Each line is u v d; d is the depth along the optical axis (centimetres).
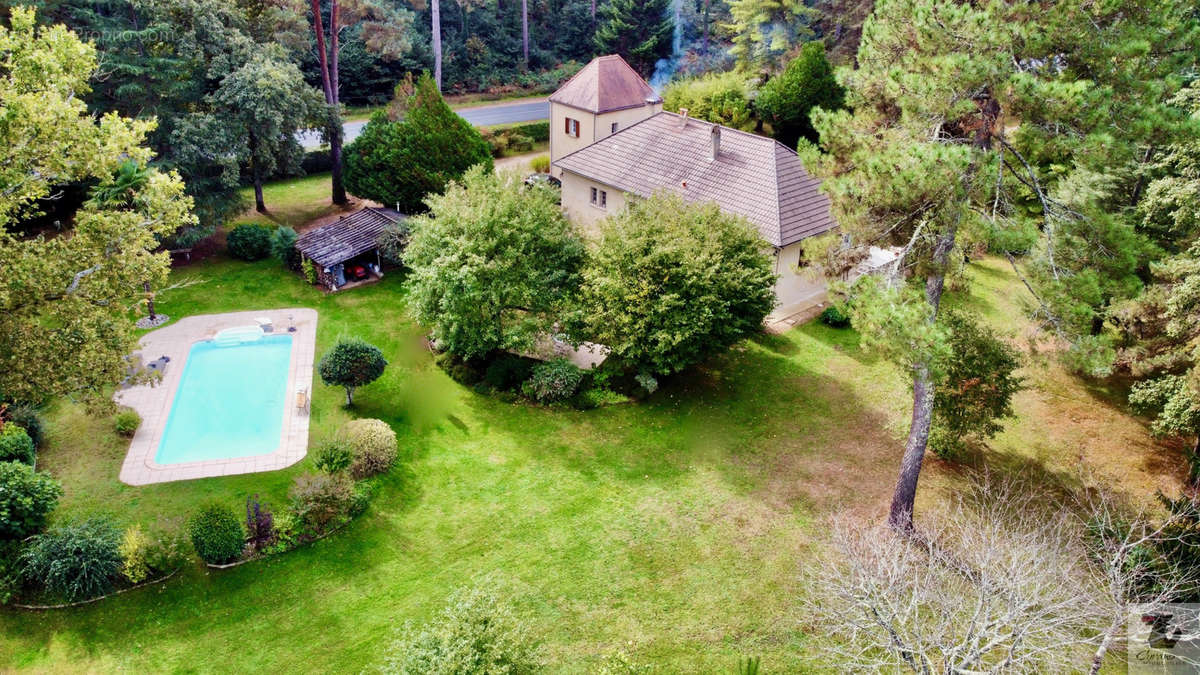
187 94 3534
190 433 2528
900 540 1802
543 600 1939
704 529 2166
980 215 1739
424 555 2083
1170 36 1695
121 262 2056
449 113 3794
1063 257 1809
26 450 2223
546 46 7381
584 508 2250
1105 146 1597
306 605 1925
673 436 2570
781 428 2603
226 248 3781
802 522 2186
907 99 1784
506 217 2803
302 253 3497
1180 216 2230
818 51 4641
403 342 3091
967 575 1603
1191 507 1762
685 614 1903
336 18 4162
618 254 2638
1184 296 2094
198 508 2195
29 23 1981
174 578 1978
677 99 5147
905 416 2631
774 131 4931
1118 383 2805
